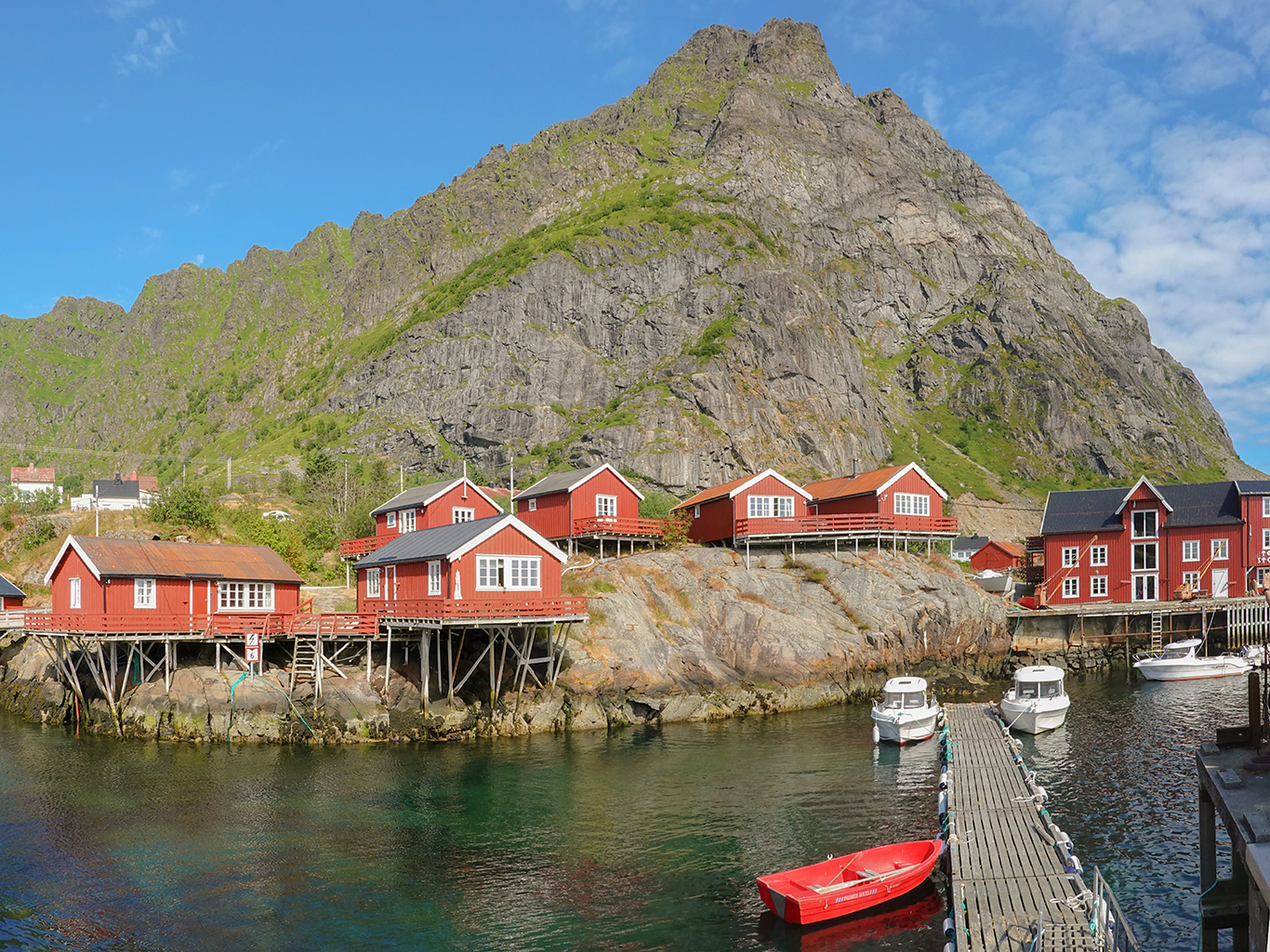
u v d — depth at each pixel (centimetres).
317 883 3009
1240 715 5647
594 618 6025
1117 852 3225
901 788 4047
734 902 2847
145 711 5288
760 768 4478
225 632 5397
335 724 5097
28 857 3262
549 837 3450
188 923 2716
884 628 6906
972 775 4019
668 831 3503
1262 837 1580
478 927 2683
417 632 5678
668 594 6612
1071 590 9138
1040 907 2531
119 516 9744
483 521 5903
